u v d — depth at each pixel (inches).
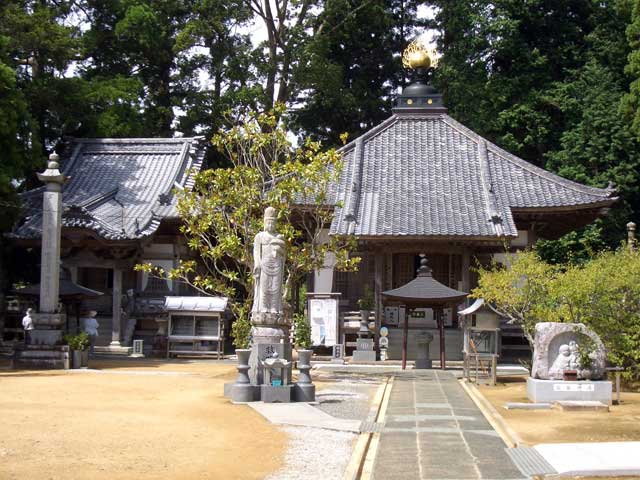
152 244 1485.0
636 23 1528.1
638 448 465.1
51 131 1606.8
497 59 1931.6
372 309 1293.1
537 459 437.7
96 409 585.9
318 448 468.8
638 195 1753.2
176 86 1936.5
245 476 394.6
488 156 1465.3
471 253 1318.9
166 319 1278.3
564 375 691.4
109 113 1617.9
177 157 1643.7
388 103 2060.8
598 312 817.5
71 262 1366.9
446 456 459.2
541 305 884.6
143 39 1736.0
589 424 569.0
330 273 1376.7
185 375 900.6
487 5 1904.5
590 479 398.0
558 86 1807.3
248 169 948.6
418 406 684.1
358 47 2044.8
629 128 1611.7
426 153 1487.5
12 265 1497.3
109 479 376.2
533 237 1392.7
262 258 693.9
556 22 1921.8
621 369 711.7
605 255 919.7
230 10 1788.9
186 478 385.1
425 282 1083.9
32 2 1549.0
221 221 941.8
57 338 963.3
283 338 685.3
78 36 1706.4
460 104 1859.0
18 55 1443.2
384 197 1358.3
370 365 1149.1
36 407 585.9
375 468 428.1
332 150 965.2
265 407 625.9
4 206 1179.9
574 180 1716.3
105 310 1478.8
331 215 1072.2
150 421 538.3
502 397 745.0
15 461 402.9
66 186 1568.7
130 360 1167.6
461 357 1245.7
